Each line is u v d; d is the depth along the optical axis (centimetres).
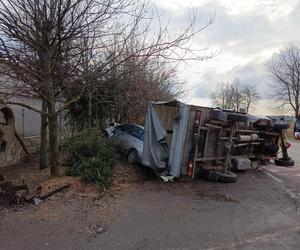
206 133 941
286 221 680
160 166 973
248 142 1080
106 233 584
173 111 971
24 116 1362
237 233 605
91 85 1070
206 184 955
